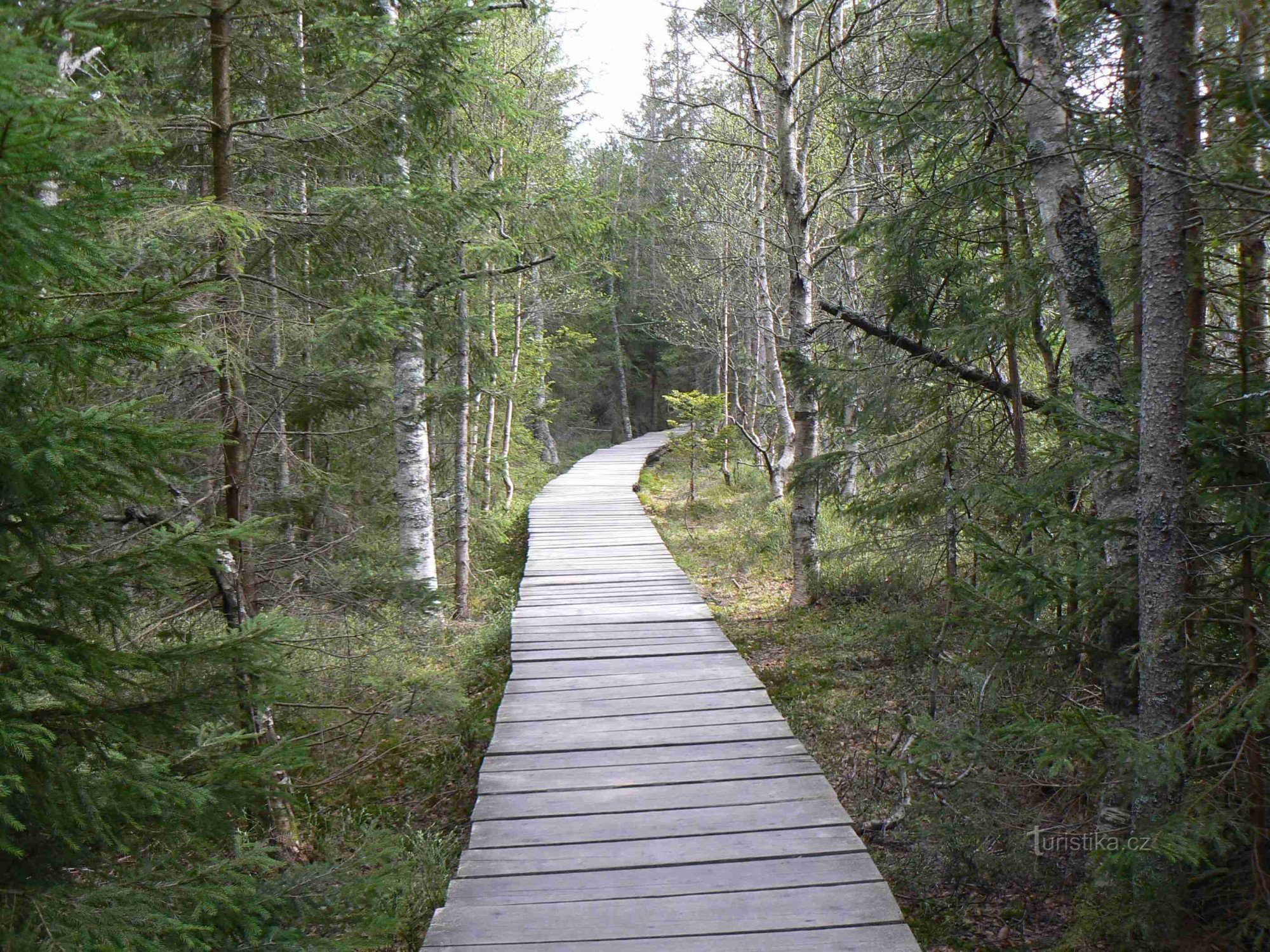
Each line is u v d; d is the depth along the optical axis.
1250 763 2.98
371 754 5.57
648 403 43.34
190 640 3.89
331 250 5.45
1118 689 4.13
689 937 3.42
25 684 2.16
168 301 2.19
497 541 13.56
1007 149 5.28
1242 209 3.17
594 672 6.89
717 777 4.96
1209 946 3.15
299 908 2.78
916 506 6.50
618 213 9.69
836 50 8.80
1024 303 5.47
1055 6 4.67
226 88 4.82
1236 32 3.60
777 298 19.16
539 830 4.36
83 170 1.83
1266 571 3.04
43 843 2.32
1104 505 4.32
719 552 13.62
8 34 1.68
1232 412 3.34
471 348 9.05
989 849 4.22
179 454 2.29
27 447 2.01
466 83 5.77
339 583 5.44
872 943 3.37
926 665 6.18
